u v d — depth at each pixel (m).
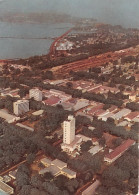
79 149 171.25
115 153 162.25
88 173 146.00
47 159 158.88
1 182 144.12
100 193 132.38
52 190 133.12
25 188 135.50
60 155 158.38
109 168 148.25
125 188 136.12
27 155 161.62
